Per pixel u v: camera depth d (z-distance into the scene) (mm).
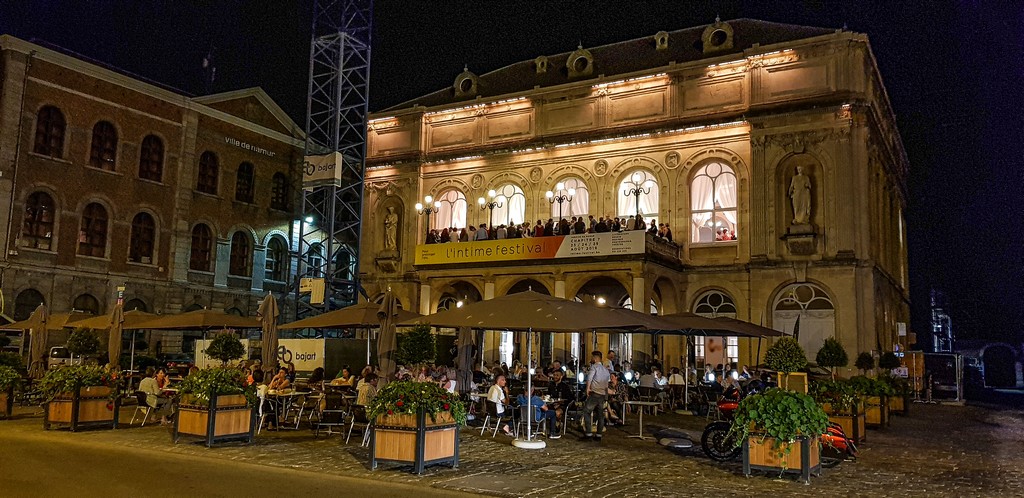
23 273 30031
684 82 31547
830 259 27812
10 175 29656
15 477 10023
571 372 25172
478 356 30359
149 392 17359
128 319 25031
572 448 14727
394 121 38250
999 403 34500
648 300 27578
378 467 11766
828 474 12102
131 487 9555
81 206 32250
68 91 32000
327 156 36812
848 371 27031
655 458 13500
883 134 33312
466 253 31109
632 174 32312
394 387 11617
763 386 18391
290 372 21641
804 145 28734
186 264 36219
